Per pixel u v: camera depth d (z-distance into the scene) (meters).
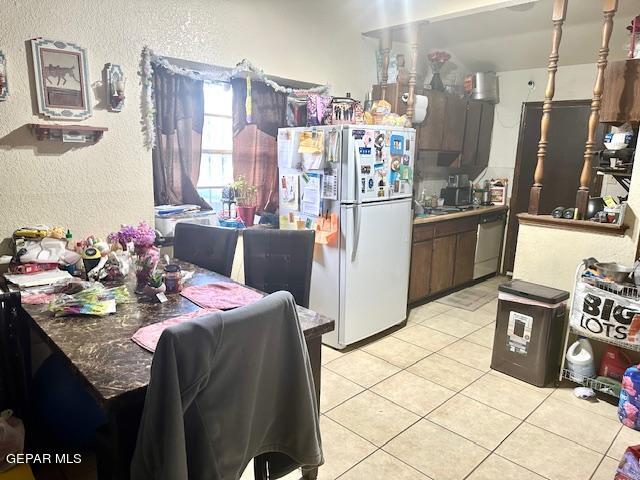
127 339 1.49
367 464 2.03
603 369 2.65
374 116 3.36
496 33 4.11
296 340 1.38
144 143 2.69
